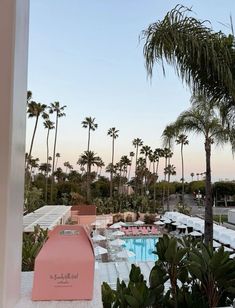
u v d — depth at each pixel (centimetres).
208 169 907
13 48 104
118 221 2077
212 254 177
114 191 3198
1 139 100
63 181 3164
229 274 167
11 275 101
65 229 118
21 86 116
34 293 108
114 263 703
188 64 282
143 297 156
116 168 3622
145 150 3550
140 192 3169
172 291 180
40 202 2030
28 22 132
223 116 328
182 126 910
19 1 111
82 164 3259
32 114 2422
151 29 274
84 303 105
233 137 417
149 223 2061
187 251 182
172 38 267
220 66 272
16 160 109
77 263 110
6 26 104
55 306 104
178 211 2228
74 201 2497
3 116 101
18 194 112
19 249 114
